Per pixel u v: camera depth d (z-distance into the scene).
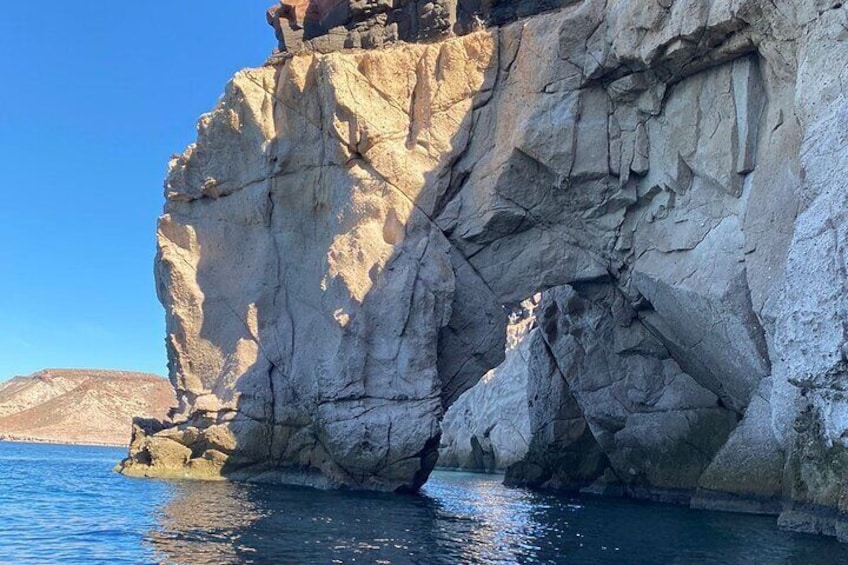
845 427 14.44
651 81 23.34
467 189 25.75
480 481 39.28
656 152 23.75
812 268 15.47
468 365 25.45
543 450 35.56
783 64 19.47
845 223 14.80
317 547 12.26
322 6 29.53
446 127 26.00
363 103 26.08
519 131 24.59
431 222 25.42
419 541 13.66
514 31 26.08
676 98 23.16
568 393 34.59
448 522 16.89
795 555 13.13
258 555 11.37
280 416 24.86
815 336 15.07
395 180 25.45
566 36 24.52
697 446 27.08
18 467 37.47
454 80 26.22
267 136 27.06
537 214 25.11
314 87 26.81
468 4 28.16
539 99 24.83
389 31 28.16
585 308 31.16
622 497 29.56
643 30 22.47
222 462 24.75
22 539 12.73
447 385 25.36
